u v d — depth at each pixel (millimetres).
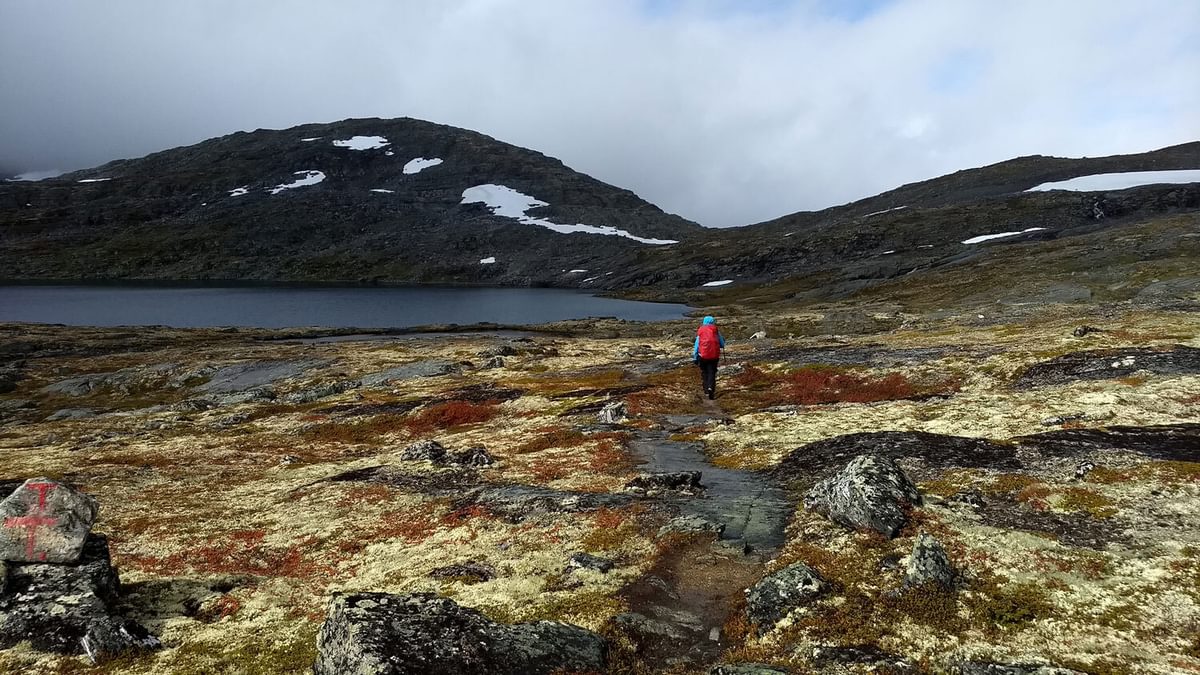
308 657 17938
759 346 91625
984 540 22641
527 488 34531
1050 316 89562
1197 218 186500
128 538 30516
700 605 20734
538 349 111188
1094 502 25078
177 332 158875
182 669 17609
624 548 25172
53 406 95125
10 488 36844
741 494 31141
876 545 22906
